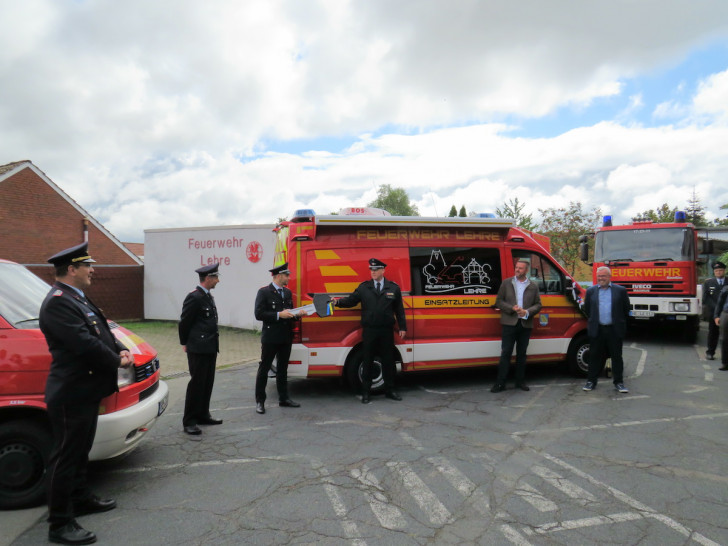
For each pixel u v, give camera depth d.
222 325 14.27
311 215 6.77
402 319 6.55
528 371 8.37
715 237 14.29
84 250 3.44
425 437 5.11
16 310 3.92
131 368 4.08
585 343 7.75
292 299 6.43
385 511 3.57
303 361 6.50
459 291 7.11
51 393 3.23
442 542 3.15
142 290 15.77
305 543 3.15
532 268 7.46
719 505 3.61
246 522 3.44
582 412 5.92
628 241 11.29
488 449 4.75
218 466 4.44
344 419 5.78
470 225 7.10
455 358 7.07
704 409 6.00
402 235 6.94
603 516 3.46
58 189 23.28
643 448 4.74
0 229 21.05
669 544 3.10
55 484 3.18
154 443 5.07
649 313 10.80
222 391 7.32
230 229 14.28
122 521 3.47
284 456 4.65
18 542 3.21
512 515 3.49
